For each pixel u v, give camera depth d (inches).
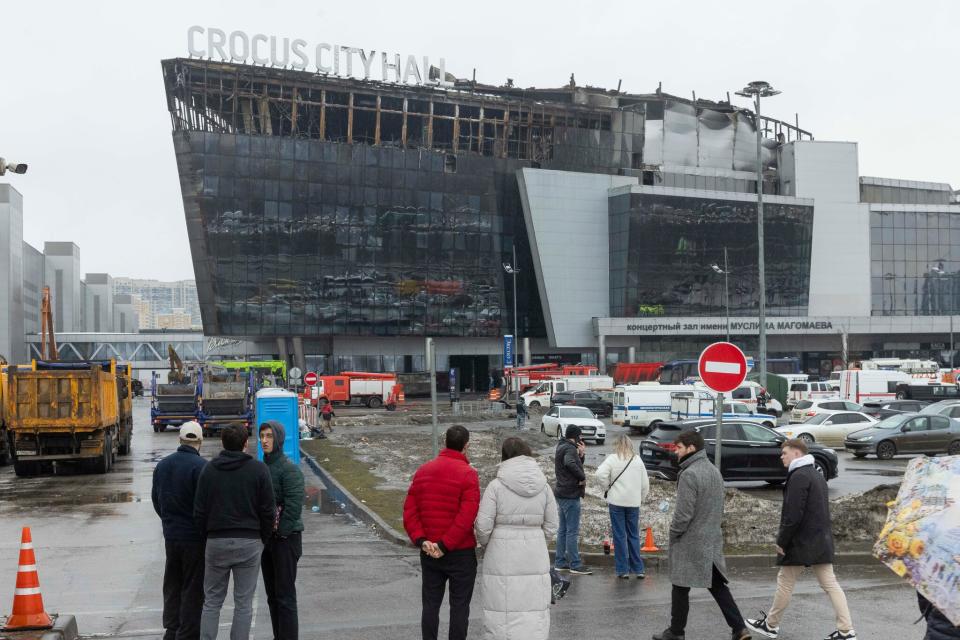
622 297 3858.3
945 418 1327.5
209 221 3427.7
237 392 1728.6
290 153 3518.7
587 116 4028.1
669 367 3218.5
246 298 3489.2
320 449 1390.3
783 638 379.9
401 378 3629.4
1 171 624.7
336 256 3604.8
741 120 4389.8
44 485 991.0
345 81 3612.2
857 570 532.7
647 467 950.4
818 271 4259.4
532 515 320.5
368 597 457.4
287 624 362.6
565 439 519.2
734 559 545.0
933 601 206.7
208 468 339.3
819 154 4274.1
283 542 364.5
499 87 4077.3
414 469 1087.0
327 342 3826.3
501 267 3887.8
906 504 223.9
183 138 3388.3
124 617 423.5
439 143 3966.5
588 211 3929.6
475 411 2568.9
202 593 358.9
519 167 3902.6
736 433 949.2
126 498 869.8
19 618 377.4
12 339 5319.9
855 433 1339.8
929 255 4330.7
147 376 5605.3
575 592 472.4
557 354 4079.7
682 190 3882.9
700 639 381.4
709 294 3964.1
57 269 7239.2
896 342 4311.0
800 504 368.5
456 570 333.7
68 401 1064.8
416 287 3740.2
